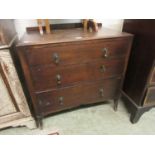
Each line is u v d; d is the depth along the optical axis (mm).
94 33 1168
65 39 989
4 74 987
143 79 1217
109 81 1301
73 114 1496
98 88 1304
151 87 1220
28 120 1259
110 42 1086
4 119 1190
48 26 1209
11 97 1107
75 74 1136
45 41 946
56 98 1205
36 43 913
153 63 1092
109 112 1525
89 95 1314
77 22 1414
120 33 1160
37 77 1042
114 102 1512
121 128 1343
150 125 1377
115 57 1175
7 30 1002
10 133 1296
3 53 908
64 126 1365
